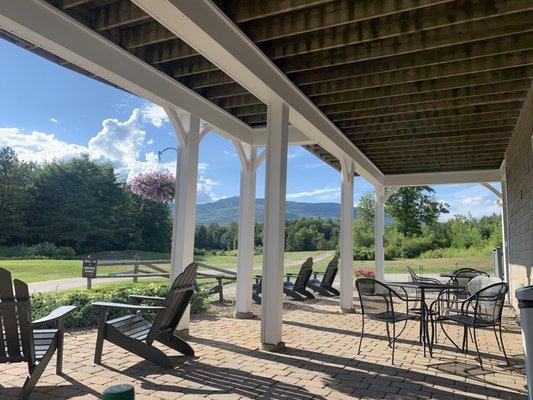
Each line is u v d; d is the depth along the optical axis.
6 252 21.62
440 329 5.30
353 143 6.91
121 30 3.73
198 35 2.97
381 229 9.38
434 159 8.20
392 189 9.51
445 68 4.14
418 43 3.62
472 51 3.78
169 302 3.41
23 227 23.72
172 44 3.97
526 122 4.77
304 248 27.28
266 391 2.92
